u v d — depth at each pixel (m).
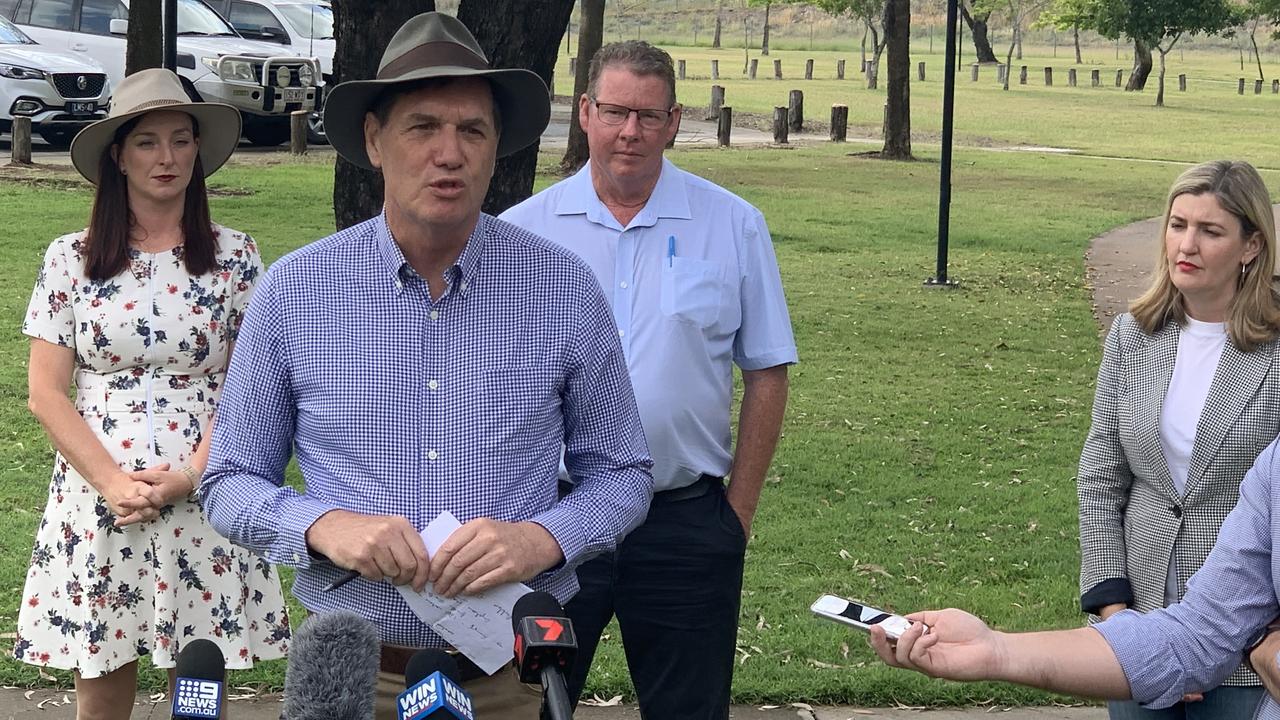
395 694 2.74
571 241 3.81
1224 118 42.19
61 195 16.16
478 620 2.65
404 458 2.71
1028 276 14.38
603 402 2.87
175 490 3.80
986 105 45.75
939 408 9.27
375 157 2.82
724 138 28.08
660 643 3.79
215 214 15.55
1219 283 3.51
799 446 8.25
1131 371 3.68
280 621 4.02
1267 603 2.62
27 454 7.49
